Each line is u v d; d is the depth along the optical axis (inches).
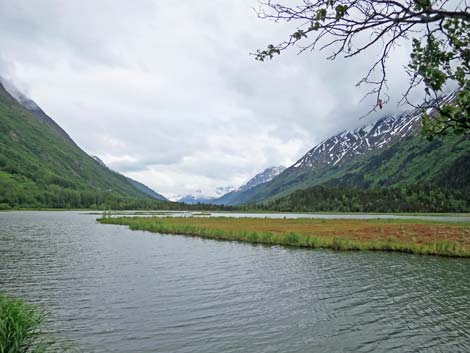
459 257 1556.3
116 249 1774.1
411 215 6190.9
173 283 1062.4
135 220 3735.2
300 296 927.0
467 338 652.1
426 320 748.0
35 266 1312.7
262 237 2102.6
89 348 601.0
